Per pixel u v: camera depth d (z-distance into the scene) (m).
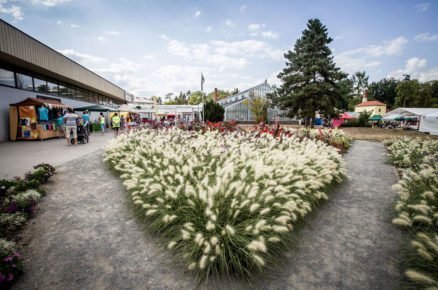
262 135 7.88
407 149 8.48
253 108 32.19
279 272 2.43
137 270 2.43
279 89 26.81
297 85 24.92
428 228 2.98
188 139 7.46
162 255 2.68
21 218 3.25
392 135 19.64
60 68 15.72
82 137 11.20
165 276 2.36
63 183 4.99
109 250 2.76
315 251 2.80
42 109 12.95
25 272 2.35
